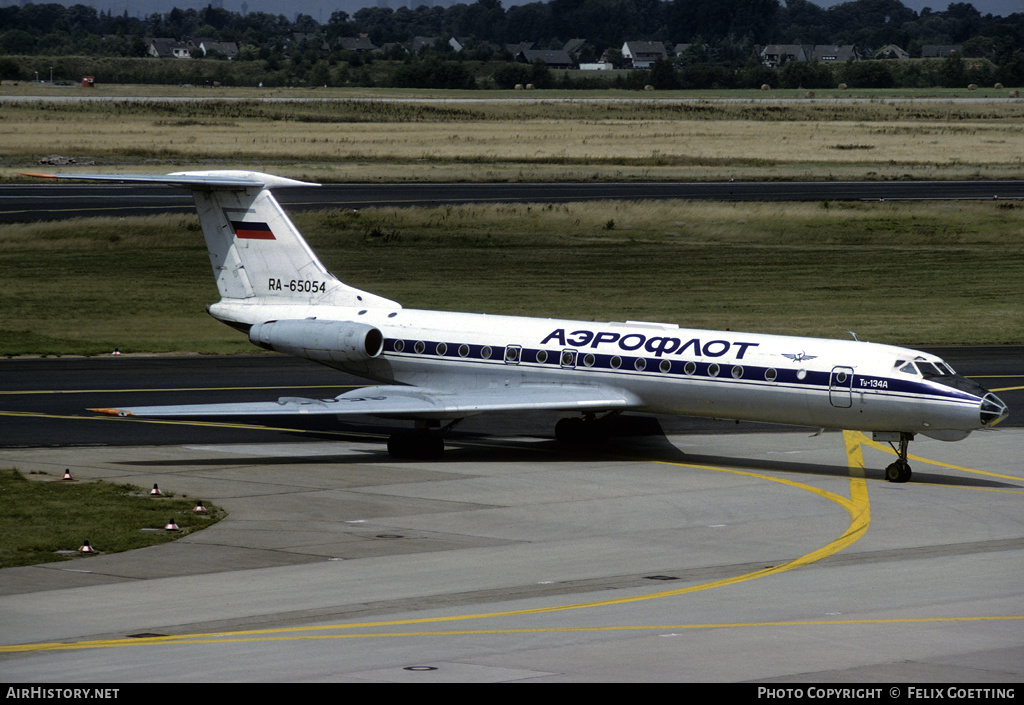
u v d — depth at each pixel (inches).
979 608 2807.6
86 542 3388.3
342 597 2901.1
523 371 5088.6
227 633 2576.3
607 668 2303.2
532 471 4692.4
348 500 4111.7
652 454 5098.4
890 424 4461.1
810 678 2237.9
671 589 2997.0
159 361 7357.3
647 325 5083.7
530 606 2824.8
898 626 2637.8
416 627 2625.5
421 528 3710.6
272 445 5172.2
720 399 4736.7
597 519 3865.7
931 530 3747.5
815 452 5187.0
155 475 4488.2
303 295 5570.9
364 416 5959.6
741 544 3535.9
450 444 5275.6
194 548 3417.8
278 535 3592.5
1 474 4407.0
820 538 3622.0
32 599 2861.7
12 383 6501.0
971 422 4306.1
